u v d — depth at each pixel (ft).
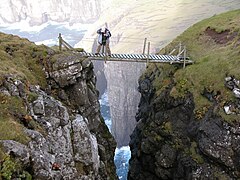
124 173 224.53
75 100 88.94
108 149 103.04
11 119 58.65
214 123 98.84
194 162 101.30
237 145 92.48
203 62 116.47
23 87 68.44
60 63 86.74
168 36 315.99
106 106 347.97
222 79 104.06
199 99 108.06
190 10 363.35
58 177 56.49
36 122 64.49
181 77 117.50
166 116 118.21
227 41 127.85
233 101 96.73
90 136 76.95
